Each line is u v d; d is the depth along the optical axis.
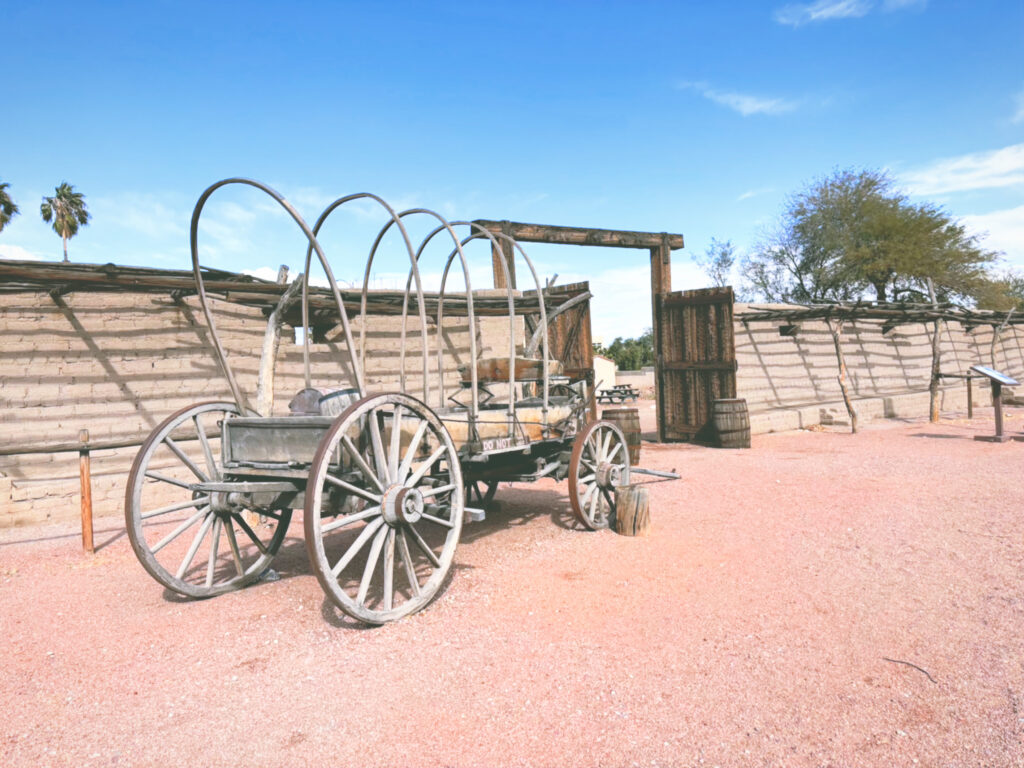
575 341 11.48
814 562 4.99
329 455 3.68
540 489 8.78
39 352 7.70
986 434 12.91
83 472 6.01
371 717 2.90
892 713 2.86
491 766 2.53
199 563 5.54
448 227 4.78
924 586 4.42
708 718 2.84
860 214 30.30
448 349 10.73
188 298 8.56
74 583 5.14
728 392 12.80
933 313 16.81
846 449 11.52
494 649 3.57
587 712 2.90
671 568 4.91
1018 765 2.48
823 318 15.21
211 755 2.65
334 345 9.77
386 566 4.04
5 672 3.51
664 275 14.08
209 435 6.56
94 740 2.80
